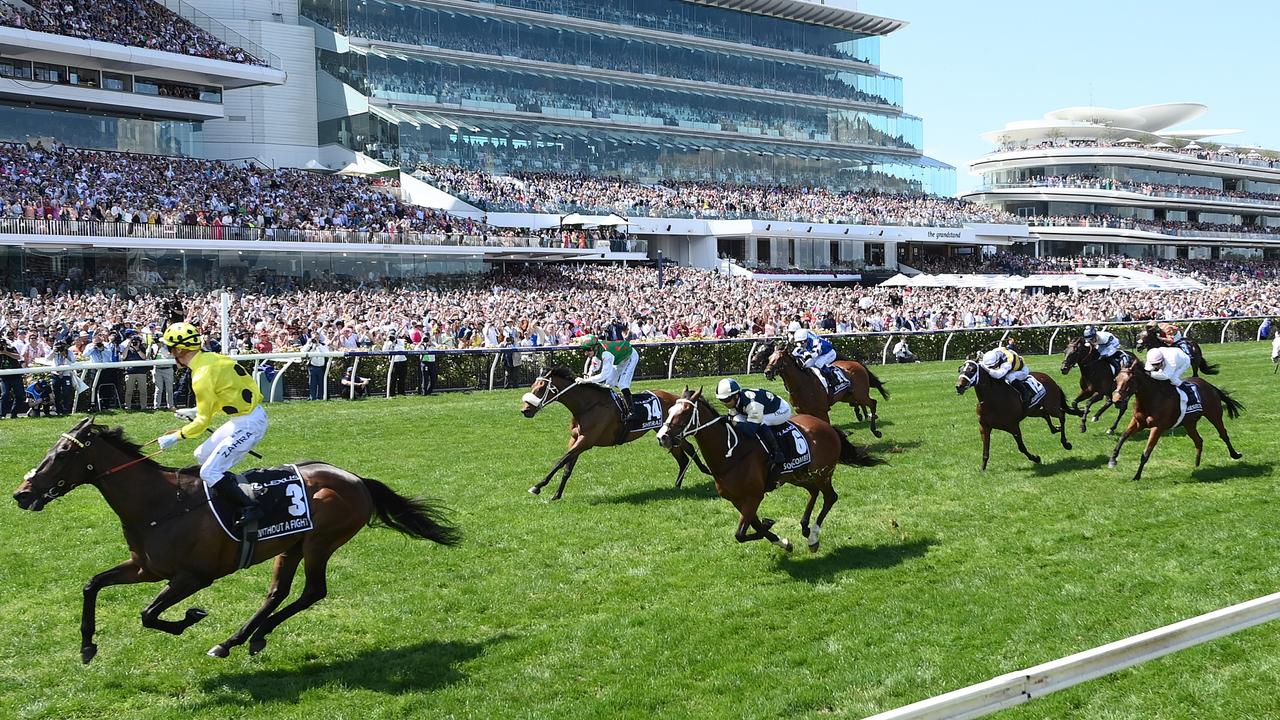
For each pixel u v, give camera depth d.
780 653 5.99
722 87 58.59
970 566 7.50
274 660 5.94
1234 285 56.09
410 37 48.56
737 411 7.72
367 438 12.80
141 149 39.56
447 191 42.69
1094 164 70.25
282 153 46.31
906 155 67.19
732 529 8.54
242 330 20.20
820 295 36.19
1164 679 5.66
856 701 5.38
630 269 40.81
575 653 6.02
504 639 6.24
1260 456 10.96
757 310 28.14
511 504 9.37
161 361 15.21
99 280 29.12
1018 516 8.81
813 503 8.09
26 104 37.06
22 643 6.11
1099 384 12.92
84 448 5.52
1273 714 5.24
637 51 56.31
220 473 5.75
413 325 20.80
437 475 10.56
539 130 50.62
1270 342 30.02
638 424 9.96
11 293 25.92
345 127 46.88
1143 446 11.77
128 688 5.57
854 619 6.50
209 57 38.69
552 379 9.65
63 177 31.41
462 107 49.31
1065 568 7.41
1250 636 6.16
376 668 5.84
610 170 53.19
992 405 10.54
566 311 26.12
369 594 7.00
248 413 5.93
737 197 53.22
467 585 7.18
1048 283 37.53
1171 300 37.94
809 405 11.41
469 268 37.59
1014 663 5.78
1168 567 7.37
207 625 6.44
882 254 57.41
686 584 7.19
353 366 17.25
